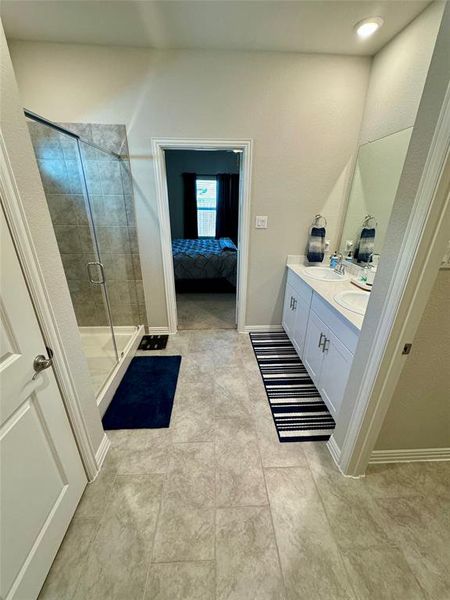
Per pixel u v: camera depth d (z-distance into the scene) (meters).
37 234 1.01
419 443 1.50
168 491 1.39
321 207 2.58
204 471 1.50
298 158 2.40
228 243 5.02
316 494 1.38
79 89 2.13
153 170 2.39
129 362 2.48
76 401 1.27
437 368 1.28
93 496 1.36
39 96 2.13
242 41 1.97
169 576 1.08
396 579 1.08
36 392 1.01
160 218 2.55
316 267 2.68
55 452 1.12
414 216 0.92
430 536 1.22
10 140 0.88
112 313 2.85
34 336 1.00
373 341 1.18
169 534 1.21
